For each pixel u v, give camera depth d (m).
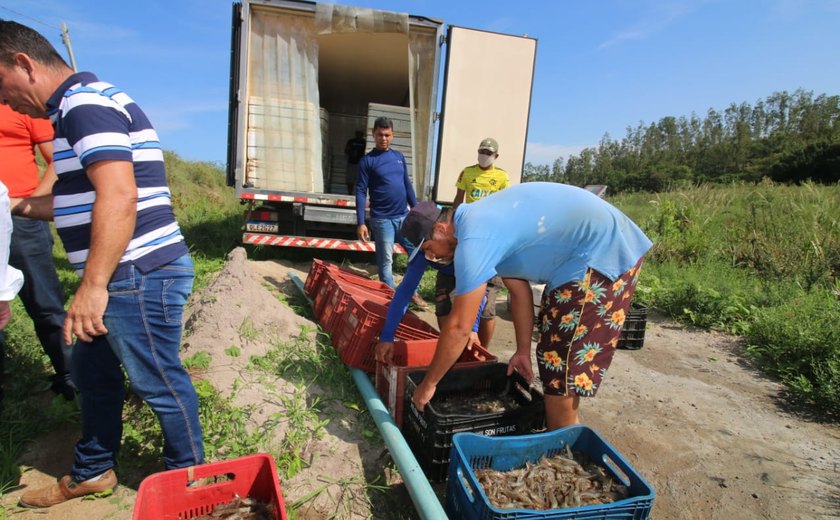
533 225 2.36
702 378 4.61
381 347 3.20
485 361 3.21
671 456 3.29
